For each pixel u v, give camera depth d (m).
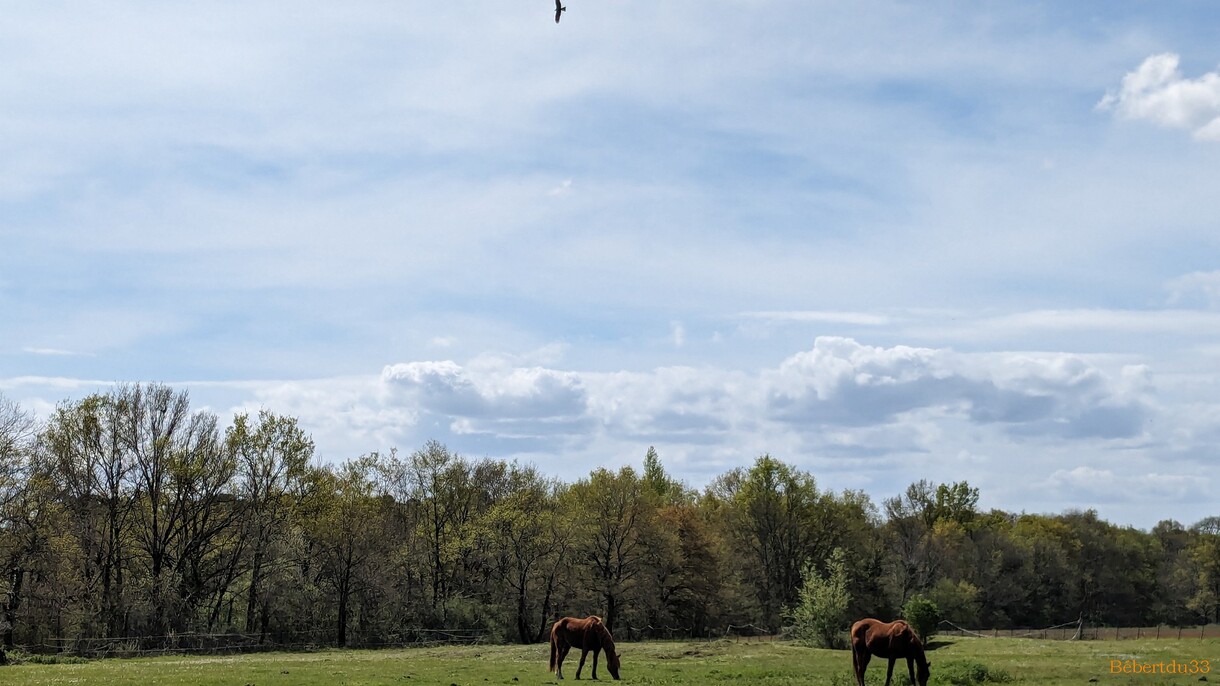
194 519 72.19
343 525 79.44
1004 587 118.75
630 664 47.31
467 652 61.22
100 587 67.69
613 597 89.00
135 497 70.00
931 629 62.28
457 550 87.75
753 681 37.44
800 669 43.12
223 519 74.88
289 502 75.88
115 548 69.12
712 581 96.62
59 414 66.12
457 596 84.25
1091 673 36.84
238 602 78.38
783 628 81.50
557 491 98.75
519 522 87.62
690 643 70.12
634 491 91.88
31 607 61.19
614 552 92.31
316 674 38.66
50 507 62.03
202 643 66.25
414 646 76.06
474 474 99.19
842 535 105.00
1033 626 118.75
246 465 74.38
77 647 59.53
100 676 36.94
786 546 105.94
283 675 38.03
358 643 75.94
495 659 52.53
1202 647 49.34
